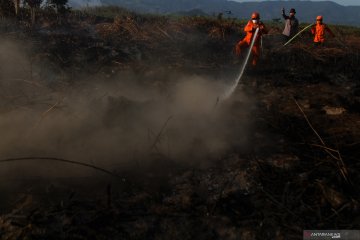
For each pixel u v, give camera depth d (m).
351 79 8.76
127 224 3.18
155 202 3.49
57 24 12.82
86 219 3.20
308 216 3.33
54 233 3.00
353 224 3.22
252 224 3.22
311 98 6.95
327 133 5.09
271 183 3.81
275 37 14.01
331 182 3.81
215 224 3.22
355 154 4.41
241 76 8.63
